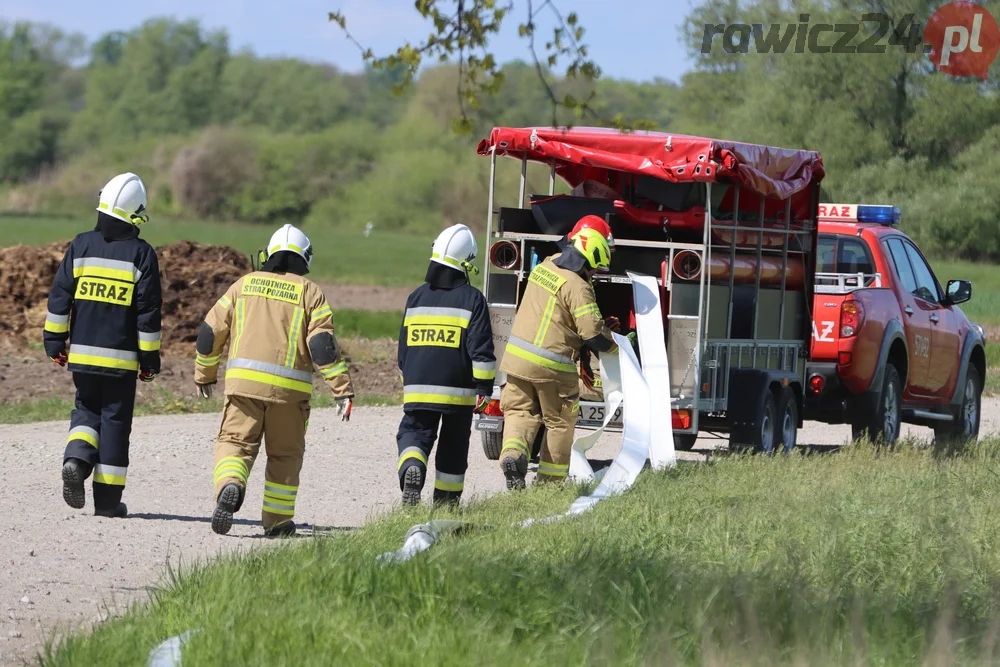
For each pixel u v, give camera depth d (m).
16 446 25.83
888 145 119.94
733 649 10.27
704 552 14.34
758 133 119.44
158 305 18.69
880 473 21.56
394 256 143.62
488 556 13.34
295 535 17.88
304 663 9.90
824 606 11.64
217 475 17.56
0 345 45.53
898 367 29.61
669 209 25.19
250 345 17.62
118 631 11.41
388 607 11.59
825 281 29.45
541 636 10.95
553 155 24.97
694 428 23.94
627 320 25.84
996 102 118.06
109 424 18.67
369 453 27.23
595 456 28.58
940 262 123.00
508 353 21.19
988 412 42.47
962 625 11.35
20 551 16.14
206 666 9.95
